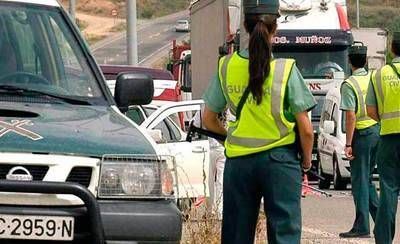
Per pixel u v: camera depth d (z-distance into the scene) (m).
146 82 14.49
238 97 13.62
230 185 13.75
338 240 21.47
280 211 13.52
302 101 13.41
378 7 184.25
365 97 20.48
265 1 13.45
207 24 52.00
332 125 30.34
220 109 14.02
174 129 26.61
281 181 13.48
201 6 54.34
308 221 25.88
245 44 13.81
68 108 13.71
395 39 18.58
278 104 13.41
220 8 47.28
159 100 36.28
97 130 12.82
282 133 13.47
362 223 21.73
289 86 13.42
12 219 11.67
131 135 12.89
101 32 191.12
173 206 12.46
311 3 44.25
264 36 13.42
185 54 68.31
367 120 21.41
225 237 13.92
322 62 44.03
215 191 24.44
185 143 24.80
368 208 21.70
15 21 14.93
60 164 12.00
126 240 12.02
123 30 193.38
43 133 12.33
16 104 13.46
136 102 14.48
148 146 12.71
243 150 13.57
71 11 51.81
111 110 14.02
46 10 15.35
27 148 11.98
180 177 24.31
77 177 12.12
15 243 11.70
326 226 24.67
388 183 18.44
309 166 13.70
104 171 12.23
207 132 14.27
